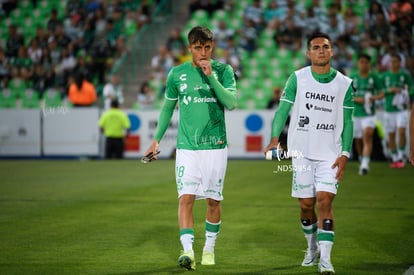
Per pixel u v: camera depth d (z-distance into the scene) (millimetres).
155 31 91188
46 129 76125
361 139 56500
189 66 23531
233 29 89688
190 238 22766
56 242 28328
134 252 26391
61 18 93625
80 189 46719
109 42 85688
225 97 22781
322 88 22891
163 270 23312
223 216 35156
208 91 23281
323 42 22734
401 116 60469
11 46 88562
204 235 30203
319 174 22906
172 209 37438
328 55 22750
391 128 61062
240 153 74000
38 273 22828
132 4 93188
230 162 68938
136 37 89250
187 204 23219
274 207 38156
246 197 42344
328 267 22172
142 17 91250
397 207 38094
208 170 23484
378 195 43062
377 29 83375
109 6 92438
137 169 61688
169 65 84500
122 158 74875
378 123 68625
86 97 77938
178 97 23875
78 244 27906
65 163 68938
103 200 41125
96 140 75938
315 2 87938
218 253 26328
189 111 23422
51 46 88062
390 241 28547
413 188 46375
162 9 93375
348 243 28172
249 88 84812
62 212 36406
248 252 26516
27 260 24859
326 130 22969
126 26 91375
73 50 86688
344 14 85938
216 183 23703
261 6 91062
